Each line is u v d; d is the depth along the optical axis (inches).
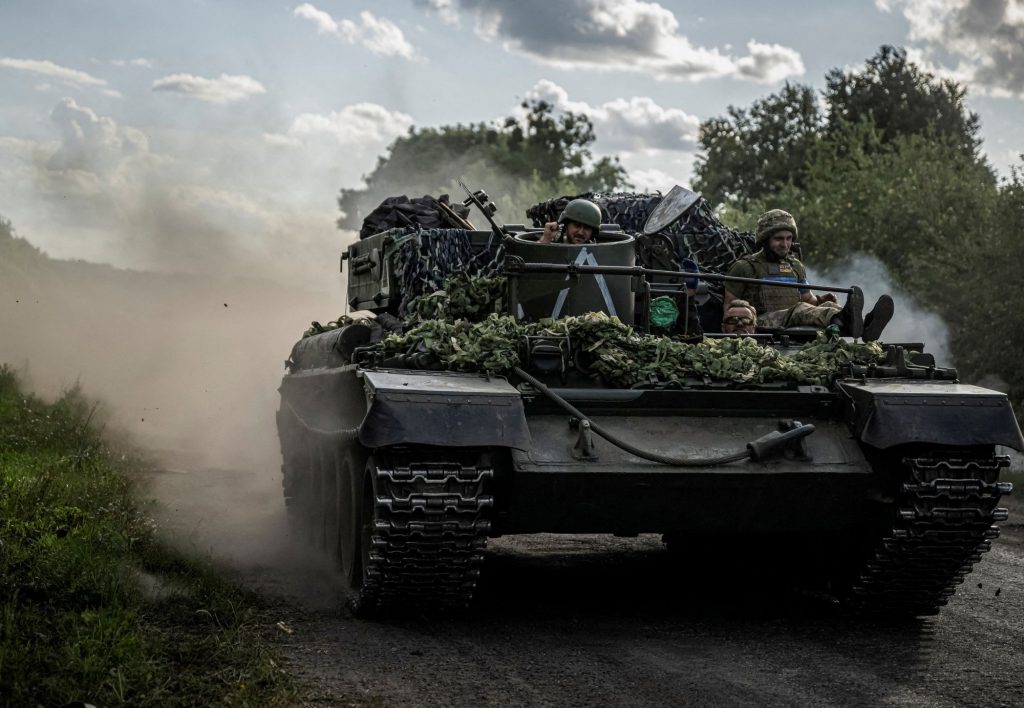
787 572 371.9
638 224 441.7
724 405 311.9
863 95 2016.5
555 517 299.6
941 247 936.3
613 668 265.0
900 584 313.7
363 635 287.1
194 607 293.3
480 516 287.9
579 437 293.4
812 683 256.4
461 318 353.4
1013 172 836.6
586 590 353.7
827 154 1396.4
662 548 430.0
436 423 276.4
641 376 308.8
